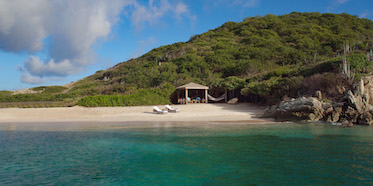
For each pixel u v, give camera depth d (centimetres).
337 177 664
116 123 1855
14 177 705
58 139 1227
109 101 2881
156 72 4741
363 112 1695
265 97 2789
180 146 1059
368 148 967
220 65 4559
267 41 5425
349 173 692
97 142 1151
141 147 1050
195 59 4991
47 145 1098
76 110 2567
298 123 1783
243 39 6044
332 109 1833
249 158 862
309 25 6322
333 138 1181
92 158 897
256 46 5322
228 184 637
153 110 2459
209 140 1170
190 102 3225
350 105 1756
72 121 1995
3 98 3566
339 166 754
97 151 992
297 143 1081
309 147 1002
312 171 716
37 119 2144
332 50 4712
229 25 7994
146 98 3072
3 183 659
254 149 985
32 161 861
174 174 726
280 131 1412
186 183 654
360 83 1770
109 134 1355
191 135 1305
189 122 1886
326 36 5403
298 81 2378
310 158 845
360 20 6800
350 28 6028
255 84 2842
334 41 4912
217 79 3559
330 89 2078
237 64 4284
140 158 892
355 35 5309
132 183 662
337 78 2097
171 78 4194
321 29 5991
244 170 743
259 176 688
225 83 3231
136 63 6300
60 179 692
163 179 689
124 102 2936
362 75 2033
